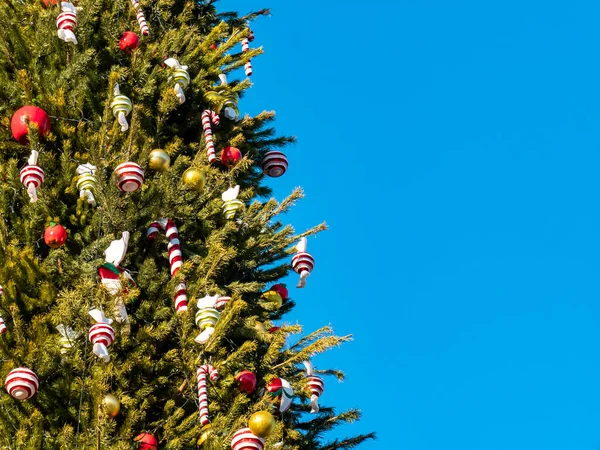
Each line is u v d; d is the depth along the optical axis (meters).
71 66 11.93
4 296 9.48
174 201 10.70
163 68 12.62
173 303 10.09
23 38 12.29
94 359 9.07
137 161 10.92
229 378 9.55
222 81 13.60
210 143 11.60
